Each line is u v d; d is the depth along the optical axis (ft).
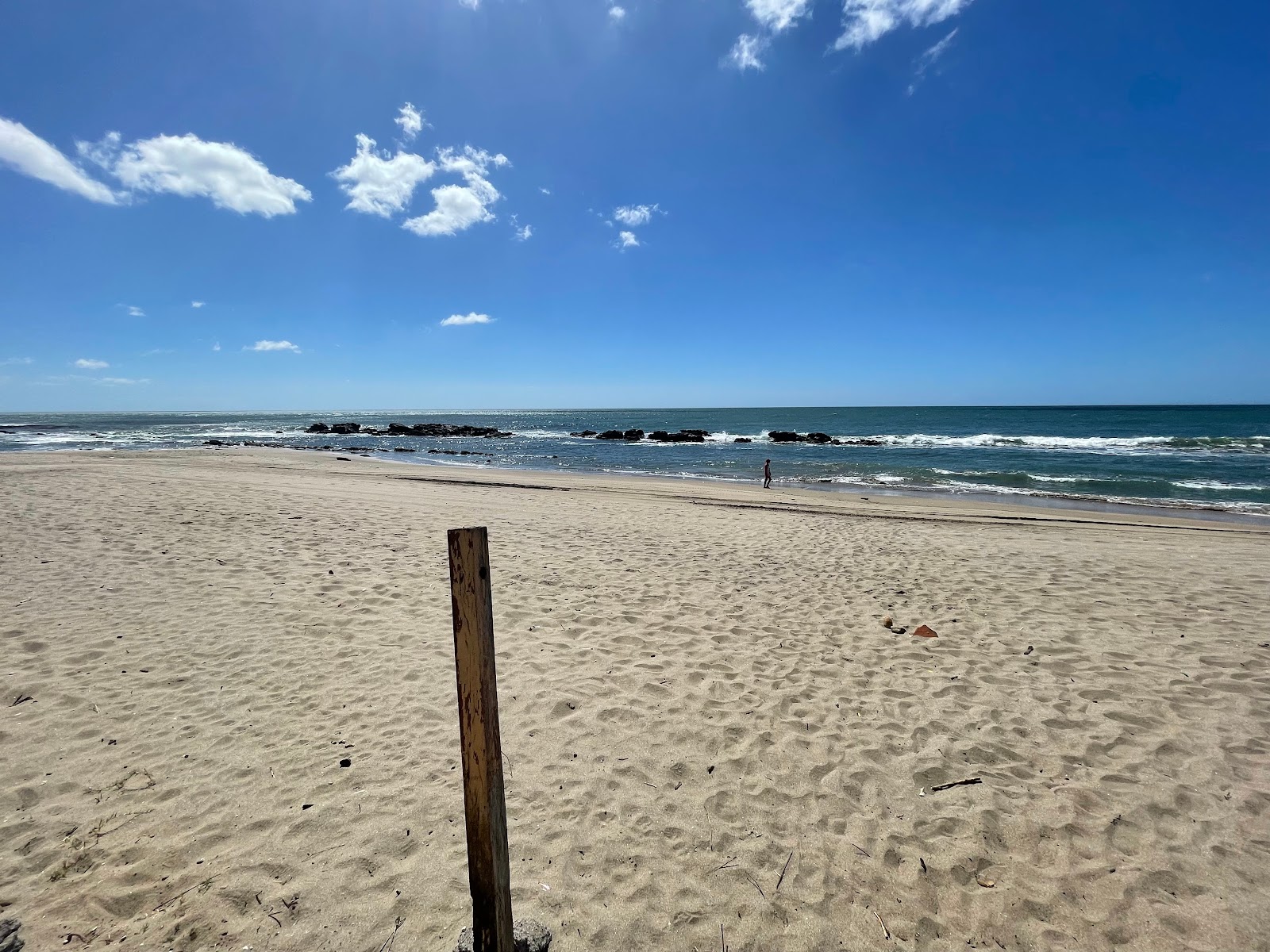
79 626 16.38
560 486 57.88
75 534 25.72
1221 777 10.96
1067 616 19.29
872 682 14.66
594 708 13.20
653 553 27.35
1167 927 8.00
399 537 28.35
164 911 7.79
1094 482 64.80
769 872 8.82
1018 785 10.81
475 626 6.07
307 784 10.35
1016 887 8.64
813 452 112.78
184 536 26.43
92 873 8.34
